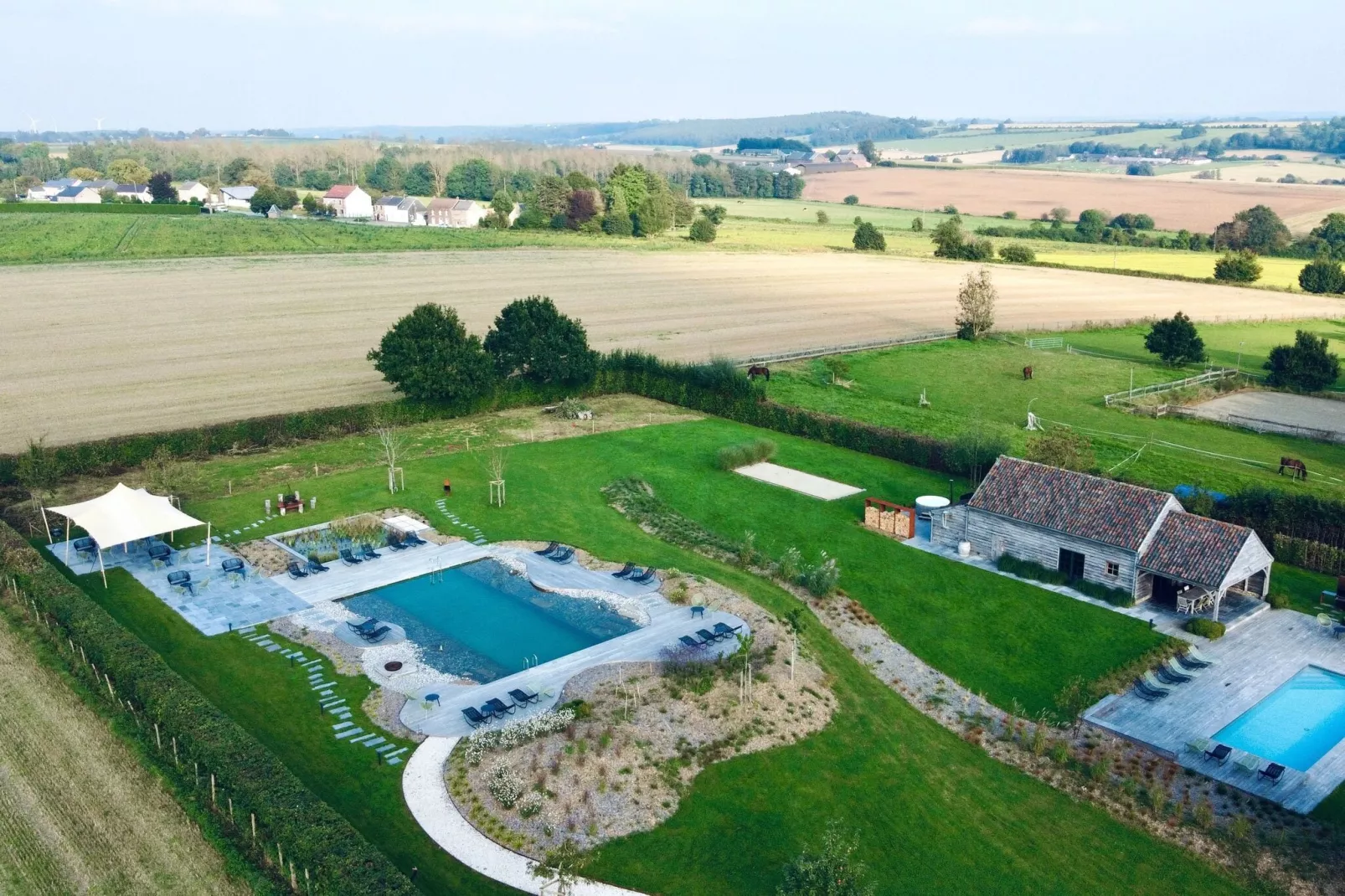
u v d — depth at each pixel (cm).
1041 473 5081
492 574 4862
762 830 3052
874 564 5034
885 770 3388
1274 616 4572
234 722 3359
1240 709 3803
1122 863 2984
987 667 4109
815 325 11512
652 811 3097
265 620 4303
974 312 10800
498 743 3341
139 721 3409
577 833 2978
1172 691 3941
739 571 4925
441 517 5566
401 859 2855
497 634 4241
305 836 2675
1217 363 10112
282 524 5397
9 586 4422
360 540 5175
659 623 4325
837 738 3559
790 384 8738
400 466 6353
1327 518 5028
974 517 5144
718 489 6097
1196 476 6406
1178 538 4562
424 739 3444
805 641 4206
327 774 3231
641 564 4981
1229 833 3098
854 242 19188
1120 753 3541
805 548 5241
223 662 3925
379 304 12062
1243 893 2866
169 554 4891
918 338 10812
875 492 6069
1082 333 11481
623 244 18362
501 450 6762
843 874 2595
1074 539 4769
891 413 7888
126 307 11562
